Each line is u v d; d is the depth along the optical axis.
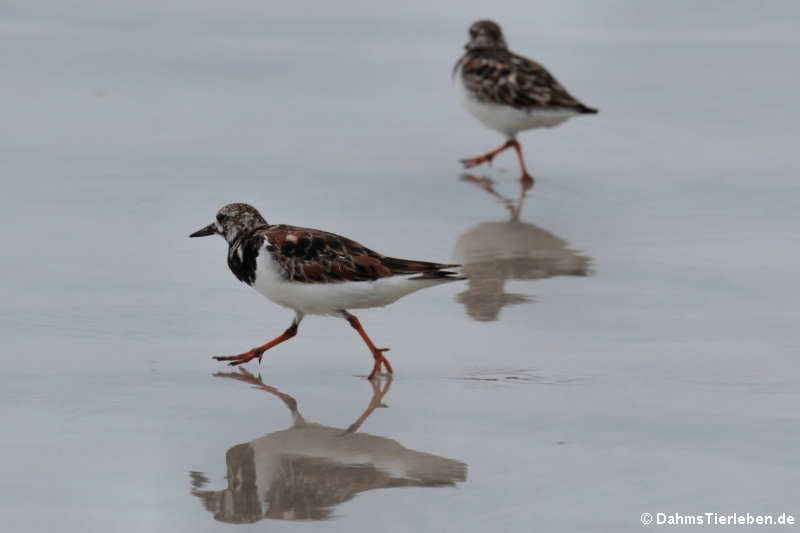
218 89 26.27
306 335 13.96
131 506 9.55
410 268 12.46
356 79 27.41
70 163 20.88
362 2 34.84
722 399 11.91
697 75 28.45
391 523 9.31
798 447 10.76
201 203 18.95
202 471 10.23
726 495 9.80
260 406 11.76
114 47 29.39
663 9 35.00
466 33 31.45
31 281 15.27
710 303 15.01
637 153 22.89
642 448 10.73
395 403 11.88
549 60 29.19
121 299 14.78
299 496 9.77
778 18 34.47
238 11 33.69
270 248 12.55
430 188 20.45
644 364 12.92
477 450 10.70
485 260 16.80
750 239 17.77
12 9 32.59
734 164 21.97
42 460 10.34
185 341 13.55
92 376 12.35
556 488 9.92
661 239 17.83
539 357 13.17
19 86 25.69
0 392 11.83
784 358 13.09
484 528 9.23
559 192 20.52
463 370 12.80
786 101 26.34
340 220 18.36
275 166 21.19
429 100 26.17
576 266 16.58
